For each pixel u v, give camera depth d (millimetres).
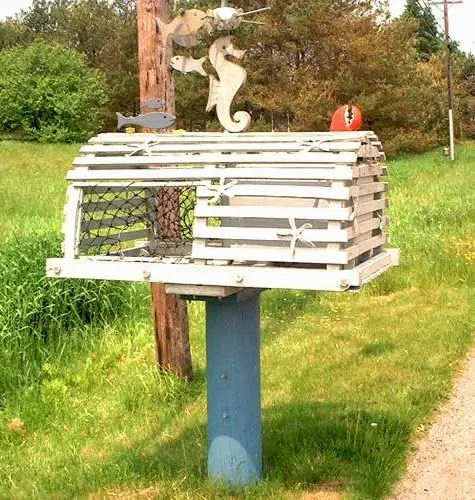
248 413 4500
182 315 6836
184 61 4449
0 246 9906
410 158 40906
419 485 4832
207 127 39031
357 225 3855
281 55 40438
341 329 8305
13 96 45625
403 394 6188
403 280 10117
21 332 7617
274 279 3658
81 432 6082
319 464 4836
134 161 4047
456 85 62531
